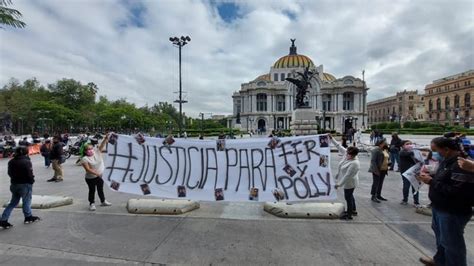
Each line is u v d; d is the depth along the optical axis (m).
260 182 6.84
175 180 7.10
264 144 6.89
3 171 14.16
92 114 85.19
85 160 6.89
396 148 13.08
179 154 7.14
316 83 105.19
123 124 73.44
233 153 6.96
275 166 6.84
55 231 5.60
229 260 4.43
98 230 5.65
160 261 4.41
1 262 4.35
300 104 28.17
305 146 6.77
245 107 113.19
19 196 6.02
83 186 10.16
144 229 5.71
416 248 4.80
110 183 7.29
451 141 3.67
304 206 6.73
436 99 122.31
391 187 9.84
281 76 114.00
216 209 7.12
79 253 4.66
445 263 3.84
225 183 6.94
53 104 74.31
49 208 7.12
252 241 5.12
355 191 9.21
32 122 75.31
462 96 107.19
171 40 26.02
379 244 4.98
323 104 107.06
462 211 3.52
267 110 109.69
